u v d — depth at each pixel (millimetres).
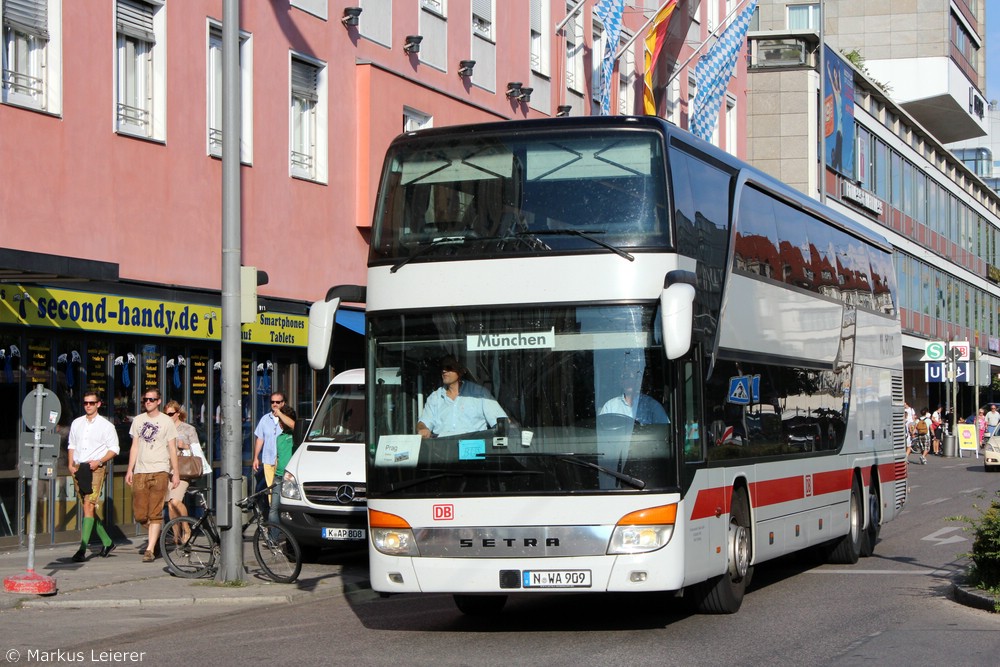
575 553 10438
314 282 24422
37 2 18266
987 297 86125
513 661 9859
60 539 18328
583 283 10750
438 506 10656
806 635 11047
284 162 23625
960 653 10109
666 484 10500
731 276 12617
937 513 25469
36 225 18047
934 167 71625
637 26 40375
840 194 55406
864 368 18375
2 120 17547
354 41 25781
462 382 10820
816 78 54125
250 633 11594
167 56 20703
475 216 11055
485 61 30875
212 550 15227
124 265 19656
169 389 20672
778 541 13852
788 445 14375
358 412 17875
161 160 20500
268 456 18953
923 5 76188
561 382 10664
